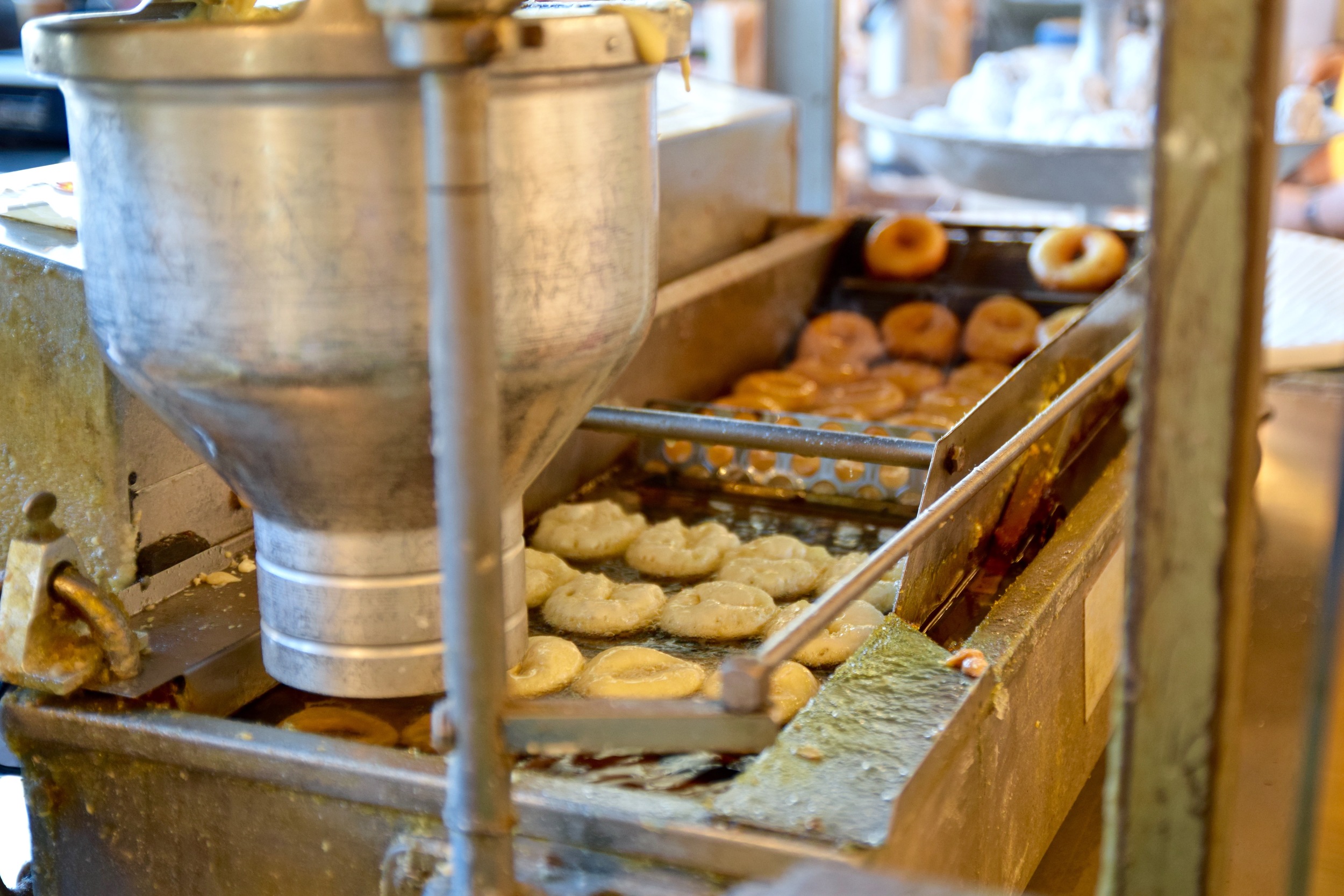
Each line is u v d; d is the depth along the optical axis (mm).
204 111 906
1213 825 784
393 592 1005
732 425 1225
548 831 971
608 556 1316
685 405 1440
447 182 780
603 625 1200
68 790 1070
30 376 1117
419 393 948
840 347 1739
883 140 3838
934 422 1544
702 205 1665
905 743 995
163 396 973
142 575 1140
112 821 1064
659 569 1289
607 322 975
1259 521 1618
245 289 930
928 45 4082
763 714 865
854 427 1380
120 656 1059
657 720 876
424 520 999
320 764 1010
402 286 931
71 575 1055
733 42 3455
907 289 1847
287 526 1007
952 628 1148
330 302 929
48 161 2119
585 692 1115
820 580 1267
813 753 987
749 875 940
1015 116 2010
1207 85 668
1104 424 1466
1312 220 2664
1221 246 688
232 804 1036
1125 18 2293
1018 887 1124
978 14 4164
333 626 1009
